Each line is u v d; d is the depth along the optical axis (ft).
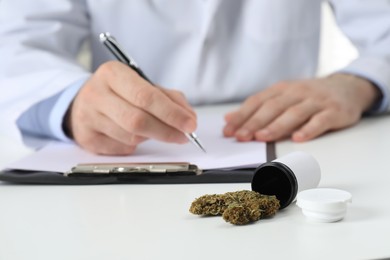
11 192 2.58
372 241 1.81
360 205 2.16
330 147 3.15
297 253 1.74
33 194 2.53
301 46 5.02
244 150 3.00
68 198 2.45
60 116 3.46
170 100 2.94
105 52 5.04
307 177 2.19
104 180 2.63
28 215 2.25
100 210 2.26
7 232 2.07
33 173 2.73
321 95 3.66
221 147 3.12
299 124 3.40
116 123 3.03
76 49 4.93
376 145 3.14
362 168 2.68
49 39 4.63
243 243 1.84
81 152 3.19
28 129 3.73
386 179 2.48
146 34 4.88
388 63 4.16
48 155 3.11
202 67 4.83
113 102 3.01
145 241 1.90
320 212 1.97
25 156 3.12
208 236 1.91
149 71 4.93
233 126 3.43
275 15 4.91
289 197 2.13
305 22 5.00
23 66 4.16
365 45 4.76
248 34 4.90
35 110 3.63
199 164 2.76
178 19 4.84
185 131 2.90
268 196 2.10
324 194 2.06
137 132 2.94
